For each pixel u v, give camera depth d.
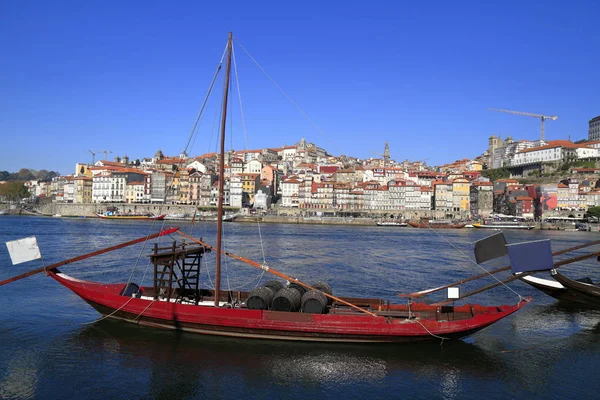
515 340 30.83
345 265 65.50
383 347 28.52
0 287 44.59
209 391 23.09
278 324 28.56
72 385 23.53
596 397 23.02
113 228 138.88
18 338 29.83
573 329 33.34
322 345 28.61
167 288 32.81
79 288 32.44
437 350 28.42
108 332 30.73
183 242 33.69
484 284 50.62
